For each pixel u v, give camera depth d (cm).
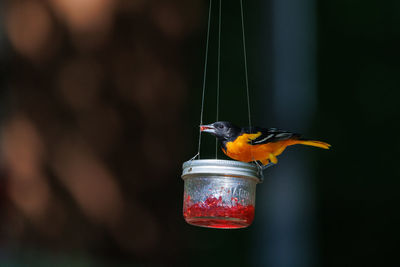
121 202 1373
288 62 1939
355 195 2020
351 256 1916
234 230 1702
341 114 2142
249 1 1958
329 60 2175
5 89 1362
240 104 1869
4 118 1360
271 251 1708
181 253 1446
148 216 1398
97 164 1366
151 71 1392
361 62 2203
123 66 1369
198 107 1493
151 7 1389
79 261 1325
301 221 1766
